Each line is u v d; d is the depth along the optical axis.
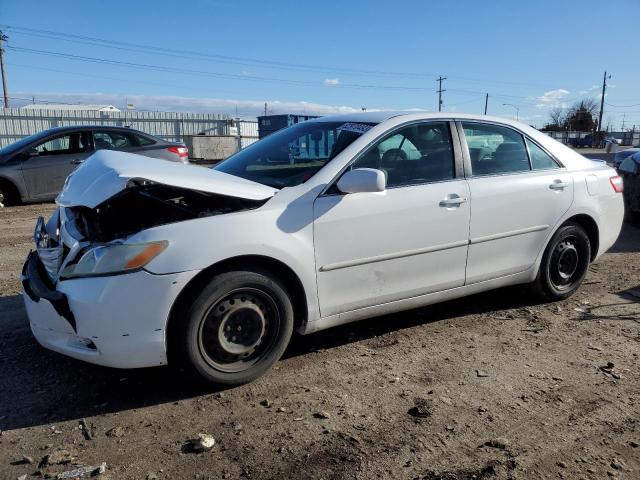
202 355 3.19
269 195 3.38
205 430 2.91
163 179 3.12
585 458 2.71
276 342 3.43
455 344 4.04
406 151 3.92
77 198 3.28
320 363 3.70
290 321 3.46
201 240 3.10
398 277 3.84
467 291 4.28
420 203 3.84
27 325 4.27
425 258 3.93
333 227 3.51
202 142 32.06
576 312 4.70
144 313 3.01
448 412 3.11
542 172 4.59
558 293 4.87
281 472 2.57
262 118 33.09
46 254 3.55
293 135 4.36
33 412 3.07
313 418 3.03
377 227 3.67
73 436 2.85
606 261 6.47
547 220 4.56
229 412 3.09
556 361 3.78
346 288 3.64
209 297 3.14
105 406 3.14
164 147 11.65
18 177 10.24
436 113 4.18
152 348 3.06
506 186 4.29
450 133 4.15
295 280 3.45
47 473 2.54
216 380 3.25
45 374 3.50
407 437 2.86
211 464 2.63
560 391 3.37
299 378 3.49
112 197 3.27
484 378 3.52
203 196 3.50
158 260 3.01
